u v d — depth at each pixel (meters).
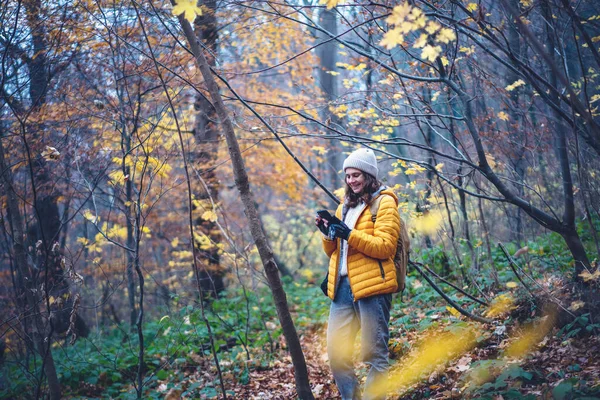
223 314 7.36
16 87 4.59
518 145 4.86
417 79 3.64
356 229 3.22
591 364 3.03
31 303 4.18
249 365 5.17
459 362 3.59
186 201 8.70
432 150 3.86
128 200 5.00
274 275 3.39
